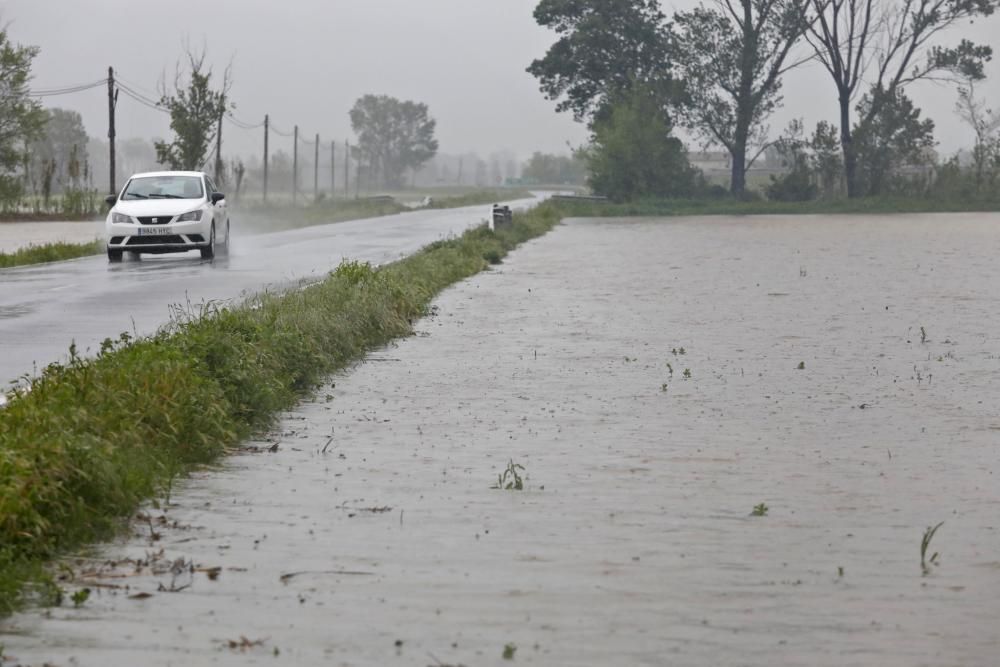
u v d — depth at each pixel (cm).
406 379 2169
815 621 959
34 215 9806
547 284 4094
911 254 5831
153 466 1397
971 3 13900
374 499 1342
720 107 14712
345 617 963
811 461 1546
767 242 7025
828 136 14738
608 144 14788
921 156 14600
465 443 1642
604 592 1028
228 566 1096
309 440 1658
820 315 3184
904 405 1934
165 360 1678
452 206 14500
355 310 2631
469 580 1060
